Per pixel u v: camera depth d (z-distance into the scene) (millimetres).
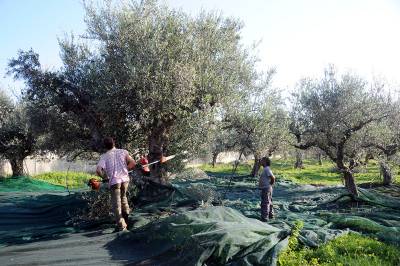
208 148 11883
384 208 11625
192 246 6590
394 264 6180
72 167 28406
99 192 9820
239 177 24656
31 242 8438
